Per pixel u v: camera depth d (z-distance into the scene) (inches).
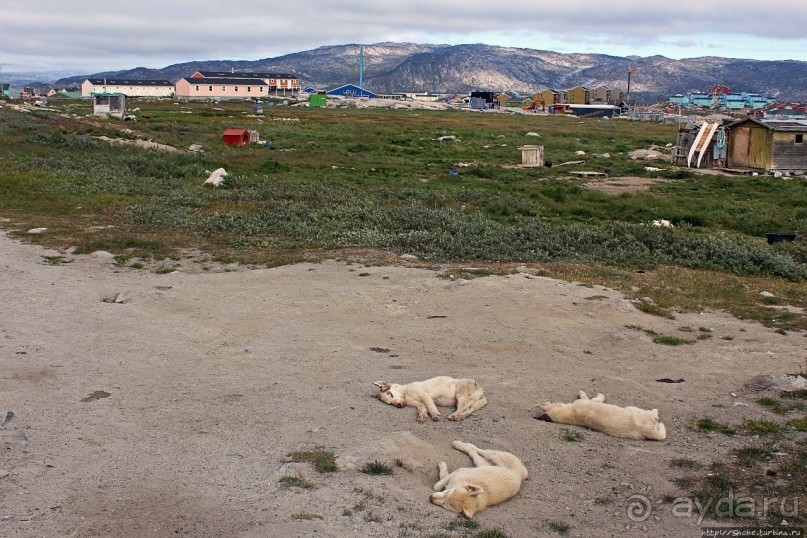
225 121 2410.2
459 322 415.2
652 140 2175.2
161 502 215.9
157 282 505.0
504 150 1809.8
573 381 330.3
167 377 327.0
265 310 440.5
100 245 607.5
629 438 273.0
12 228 669.9
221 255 598.5
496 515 216.1
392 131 2253.9
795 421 286.5
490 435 271.9
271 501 215.6
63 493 220.1
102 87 5521.7
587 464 250.5
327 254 601.3
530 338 388.2
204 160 1263.5
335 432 269.3
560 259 609.0
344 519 207.2
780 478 239.3
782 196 1093.8
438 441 264.8
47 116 1921.8
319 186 1014.4
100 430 266.8
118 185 941.2
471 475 225.0
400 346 378.0
